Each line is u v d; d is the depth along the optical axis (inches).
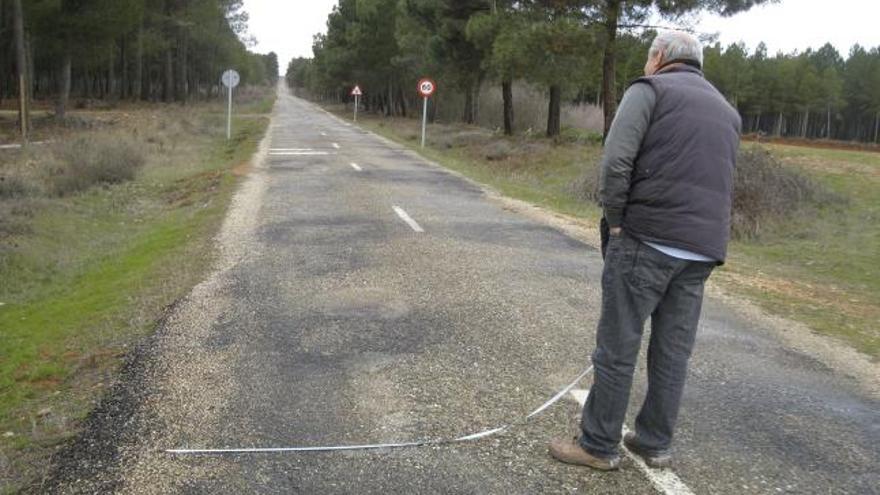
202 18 2367.1
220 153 1013.8
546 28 816.9
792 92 3002.0
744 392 190.9
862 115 3097.9
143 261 369.7
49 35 1328.7
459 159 1027.9
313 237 380.2
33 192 630.5
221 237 384.8
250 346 213.6
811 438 164.4
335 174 685.9
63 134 1181.7
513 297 269.9
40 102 2253.9
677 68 134.5
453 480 140.3
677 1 775.1
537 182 794.2
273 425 162.6
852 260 459.5
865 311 297.0
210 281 290.0
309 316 243.0
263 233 391.5
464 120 2007.9
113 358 210.1
